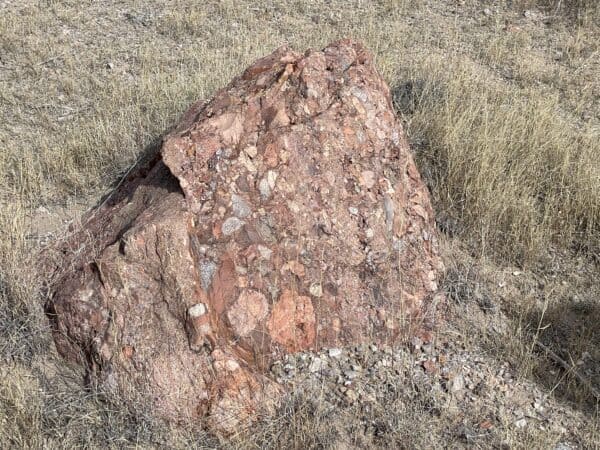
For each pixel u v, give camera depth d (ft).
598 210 9.31
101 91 12.34
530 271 8.85
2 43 13.83
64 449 6.48
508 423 6.97
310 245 7.39
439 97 11.43
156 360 6.74
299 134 7.64
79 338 7.08
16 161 10.30
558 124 11.01
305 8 16.38
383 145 8.11
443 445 6.73
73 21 15.29
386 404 6.98
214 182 7.34
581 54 14.61
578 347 7.88
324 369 7.23
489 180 9.46
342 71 8.30
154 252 6.92
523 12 16.55
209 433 6.62
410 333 7.61
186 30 15.12
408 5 16.70
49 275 7.78
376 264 7.61
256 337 7.13
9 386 6.79
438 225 9.30
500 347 7.75
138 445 6.54
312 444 6.55
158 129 10.81
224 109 7.87
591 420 7.11
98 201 9.71
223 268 7.10
